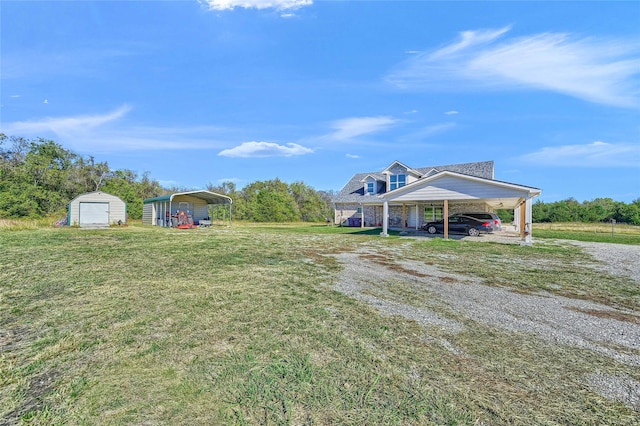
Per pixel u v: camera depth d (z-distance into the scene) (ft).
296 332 11.95
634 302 16.29
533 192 41.16
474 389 8.24
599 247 38.24
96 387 8.16
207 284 19.19
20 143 101.71
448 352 10.39
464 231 55.83
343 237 50.72
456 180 46.62
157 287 18.40
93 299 16.01
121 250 32.99
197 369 9.13
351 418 6.96
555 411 7.34
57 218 82.74
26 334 11.67
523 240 44.21
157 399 7.63
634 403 7.71
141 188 126.00
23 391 7.97
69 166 112.68
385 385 8.38
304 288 18.45
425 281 20.53
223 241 42.70
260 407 7.34
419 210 75.05
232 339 11.28
